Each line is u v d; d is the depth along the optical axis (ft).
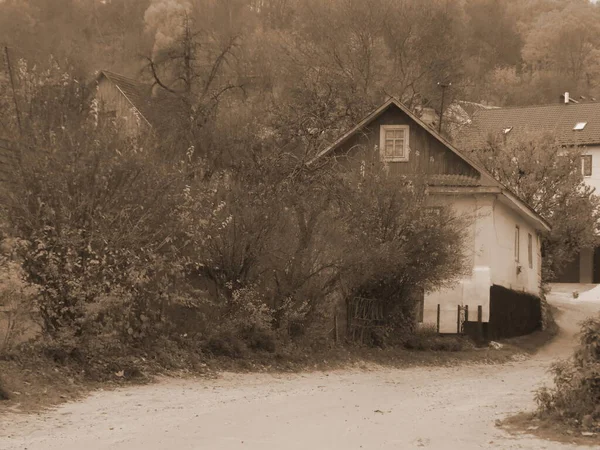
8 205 57.93
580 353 47.29
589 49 334.24
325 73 154.30
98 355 59.36
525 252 132.57
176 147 79.00
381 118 117.50
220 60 124.67
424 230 90.12
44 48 133.28
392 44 176.76
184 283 69.36
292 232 78.23
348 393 60.08
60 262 58.18
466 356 96.58
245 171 87.04
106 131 61.93
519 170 151.02
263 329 75.15
